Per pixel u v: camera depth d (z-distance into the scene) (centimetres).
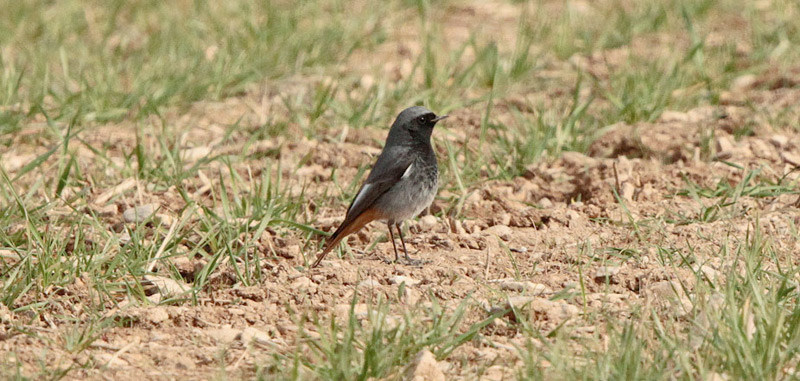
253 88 1861
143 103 1786
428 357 796
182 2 2386
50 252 1078
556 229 1205
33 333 920
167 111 1750
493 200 1333
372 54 2034
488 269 1066
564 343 822
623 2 2331
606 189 1323
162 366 854
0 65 1945
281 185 1401
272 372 835
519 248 1144
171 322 952
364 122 1647
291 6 2281
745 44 2000
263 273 1072
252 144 1579
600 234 1170
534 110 1683
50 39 2177
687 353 803
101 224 1241
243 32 2134
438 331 870
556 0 2412
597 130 1566
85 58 2023
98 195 1362
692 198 1282
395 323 902
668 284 965
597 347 817
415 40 2119
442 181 1380
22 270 1056
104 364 854
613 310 930
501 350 859
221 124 1688
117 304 994
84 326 944
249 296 1005
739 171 1359
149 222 1243
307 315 945
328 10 2336
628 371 769
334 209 1323
